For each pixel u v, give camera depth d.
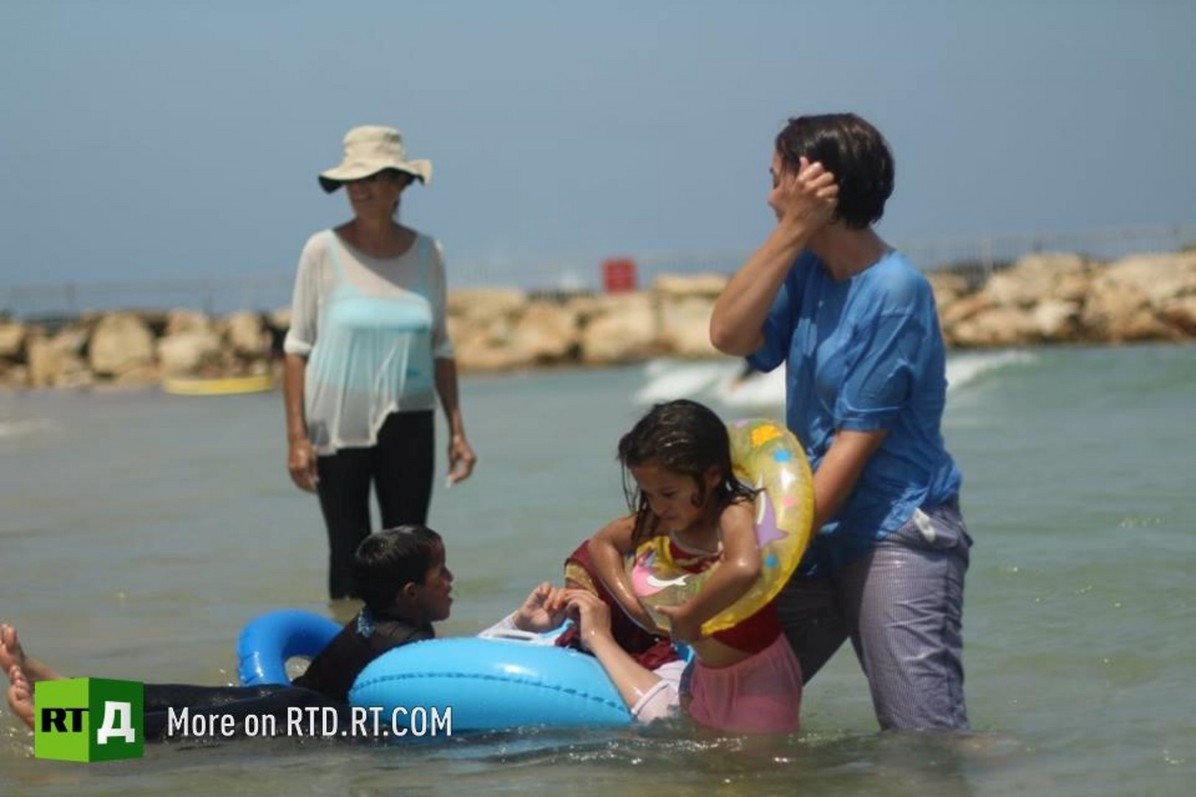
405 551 8.73
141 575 14.15
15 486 22.55
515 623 8.83
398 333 11.84
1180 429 21.20
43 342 58.81
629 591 8.01
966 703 8.45
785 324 7.77
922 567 7.45
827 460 7.34
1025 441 21.09
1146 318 49.44
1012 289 52.44
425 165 11.96
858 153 7.28
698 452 7.23
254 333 56.69
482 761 7.50
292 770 7.56
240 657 9.20
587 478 19.69
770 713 7.60
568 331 55.06
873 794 6.77
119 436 31.89
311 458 12.02
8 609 12.59
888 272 7.35
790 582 7.75
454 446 12.34
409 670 8.05
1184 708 8.13
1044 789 6.79
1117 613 10.37
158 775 7.57
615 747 7.52
